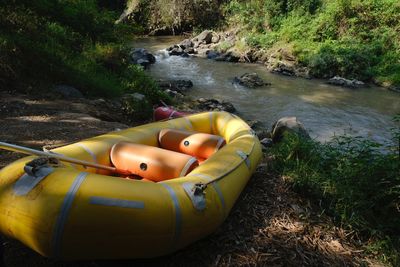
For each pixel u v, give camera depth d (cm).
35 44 855
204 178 318
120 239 246
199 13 2345
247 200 395
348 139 545
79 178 253
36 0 1086
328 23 1659
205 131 527
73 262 284
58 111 680
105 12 1413
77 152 344
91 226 238
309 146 508
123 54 1113
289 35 1691
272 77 1409
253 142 447
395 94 1207
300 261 310
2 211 243
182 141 427
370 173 407
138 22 2389
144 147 362
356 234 361
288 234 344
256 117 964
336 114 996
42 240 233
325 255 324
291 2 1920
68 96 786
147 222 253
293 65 1512
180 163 338
